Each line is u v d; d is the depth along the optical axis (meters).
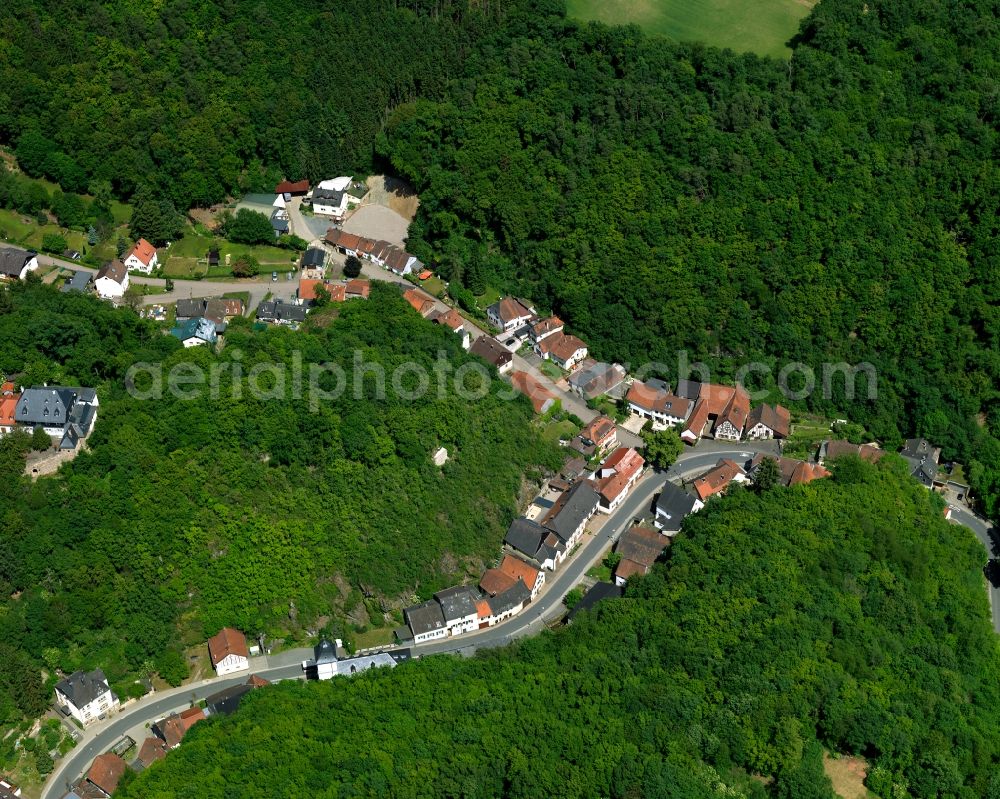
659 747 191.00
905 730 196.38
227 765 187.75
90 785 196.50
